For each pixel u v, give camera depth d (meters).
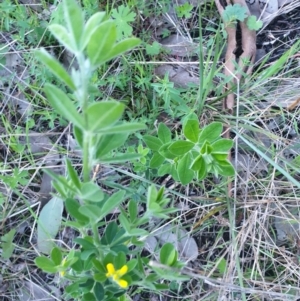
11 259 1.90
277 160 2.02
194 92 2.12
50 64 0.74
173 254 1.19
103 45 0.76
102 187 1.98
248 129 2.07
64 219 1.90
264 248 1.92
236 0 2.20
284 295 1.73
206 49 2.23
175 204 1.98
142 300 1.88
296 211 1.98
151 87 2.12
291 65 2.21
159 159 1.70
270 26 2.30
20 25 2.07
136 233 1.18
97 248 1.21
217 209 1.94
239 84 2.11
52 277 1.90
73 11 0.74
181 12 2.19
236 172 1.93
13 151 2.03
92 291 1.28
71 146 2.04
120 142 1.01
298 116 2.11
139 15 2.21
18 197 1.97
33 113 2.04
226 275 1.83
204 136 1.53
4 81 2.09
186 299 1.88
